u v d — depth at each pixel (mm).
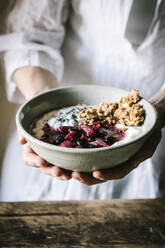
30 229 735
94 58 1246
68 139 688
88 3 1132
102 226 749
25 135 631
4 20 1192
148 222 761
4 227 737
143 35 1136
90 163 622
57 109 846
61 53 1284
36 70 1063
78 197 1177
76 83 1322
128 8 1073
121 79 1230
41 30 1152
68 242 705
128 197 1198
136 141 604
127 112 761
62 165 655
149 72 1179
